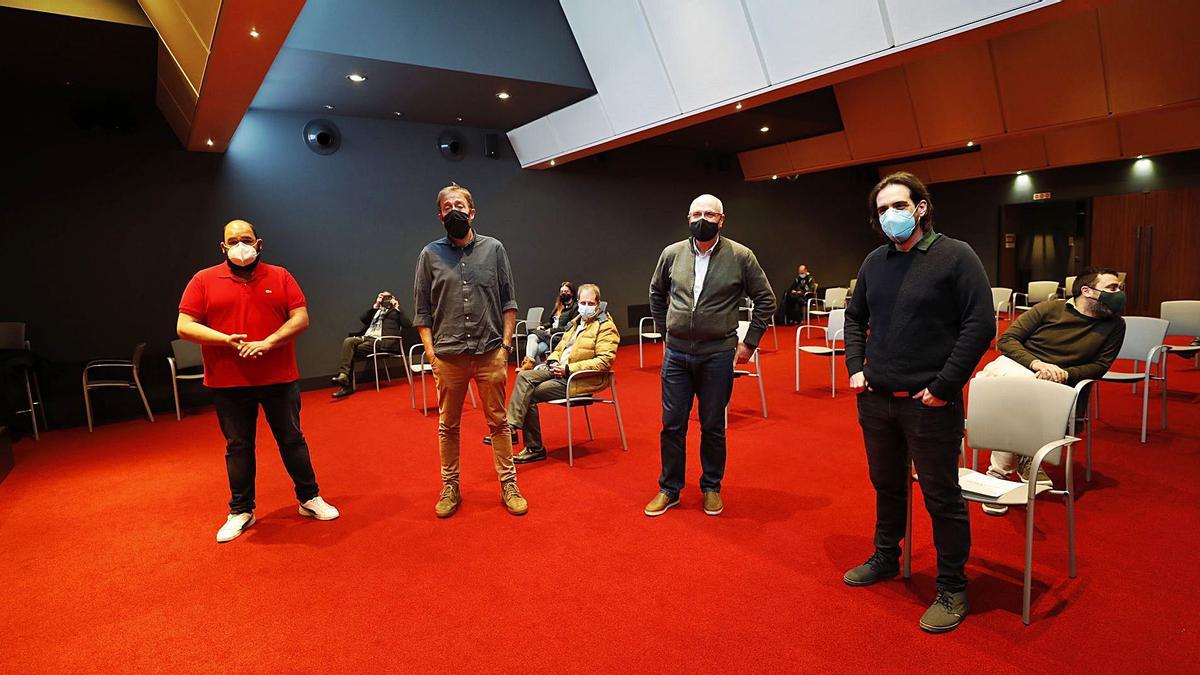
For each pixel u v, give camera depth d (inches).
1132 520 119.6
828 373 288.2
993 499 88.2
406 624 93.8
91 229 254.1
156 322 268.1
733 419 208.2
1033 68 292.5
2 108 236.7
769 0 211.5
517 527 127.1
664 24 245.4
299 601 101.5
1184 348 177.5
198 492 159.2
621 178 418.6
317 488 137.7
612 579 104.7
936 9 176.1
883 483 96.9
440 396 132.2
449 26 239.9
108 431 232.8
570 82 278.2
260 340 124.8
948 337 84.7
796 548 113.3
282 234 297.1
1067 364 136.9
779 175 457.4
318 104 284.4
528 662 83.7
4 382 224.8
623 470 160.6
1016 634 85.1
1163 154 426.6
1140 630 85.4
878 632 87.0
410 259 334.3
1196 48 242.7
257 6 130.6
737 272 123.3
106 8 179.8
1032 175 506.6
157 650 89.4
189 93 198.8
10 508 150.3
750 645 85.4
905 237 86.0
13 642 92.4
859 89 370.0
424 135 336.2
